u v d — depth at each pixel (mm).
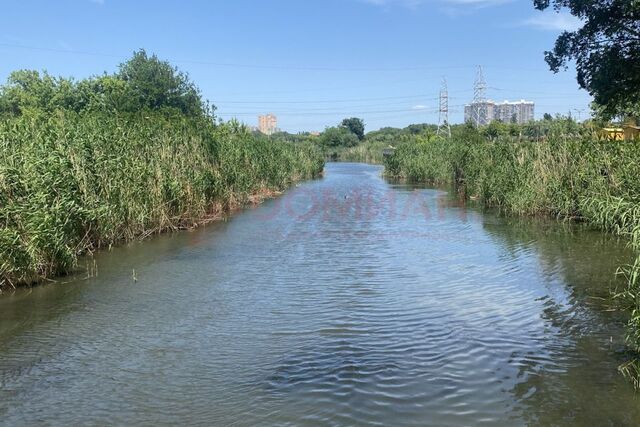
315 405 5551
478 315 8398
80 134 14469
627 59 17734
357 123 116688
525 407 5484
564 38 19031
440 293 9664
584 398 5648
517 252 13211
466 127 42812
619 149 16781
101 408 5582
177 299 9477
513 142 26172
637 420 5191
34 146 12719
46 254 10742
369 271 11461
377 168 69500
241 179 24812
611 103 19062
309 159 50031
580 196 17016
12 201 10602
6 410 5570
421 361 6656
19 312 8773
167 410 5516
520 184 20781
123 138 15992
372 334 7613
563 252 13008
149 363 6719
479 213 21375
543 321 8070
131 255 13242
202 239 15625
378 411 5414
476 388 5910
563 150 19141
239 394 5828
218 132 26656
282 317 8430
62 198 11789
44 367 6641
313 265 12102
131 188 15406
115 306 9094
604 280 10289
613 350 6918
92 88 55469
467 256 12914
